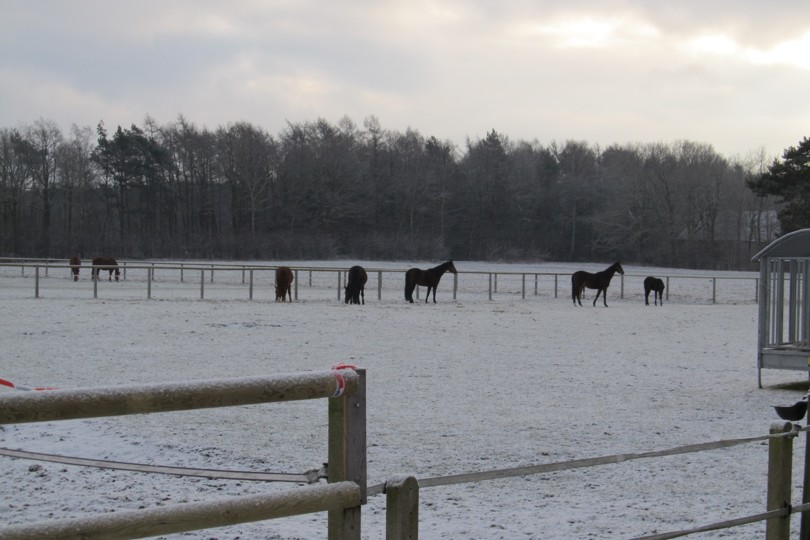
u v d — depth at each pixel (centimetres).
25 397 213
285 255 8006
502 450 772
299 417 926
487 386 1163
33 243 7806
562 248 9819
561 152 11456
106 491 616
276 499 256
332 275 4906
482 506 602
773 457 441
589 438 830
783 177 5134
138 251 7756
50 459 345
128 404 230
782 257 1253
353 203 9381
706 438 838
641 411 993
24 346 1438
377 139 10175
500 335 1889
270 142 9494
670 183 8756
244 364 1290
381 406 994
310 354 1441
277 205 9150
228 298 2797
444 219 9775
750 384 1245
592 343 1781
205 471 313
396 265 7069
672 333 2064
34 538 213
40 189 8700
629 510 593
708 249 8594
